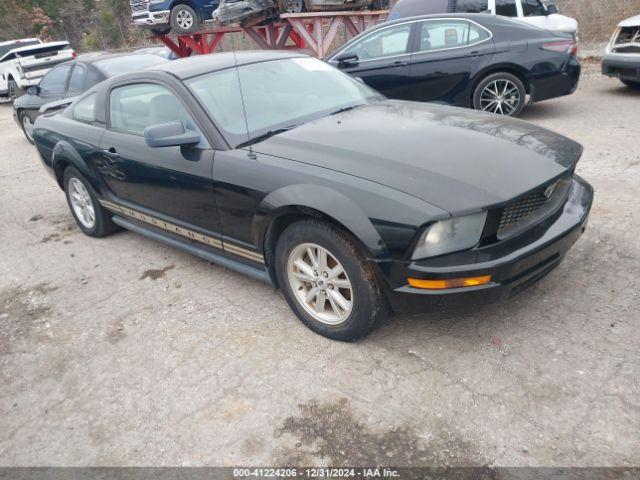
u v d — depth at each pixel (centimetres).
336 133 323
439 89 764
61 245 505
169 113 364
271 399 270
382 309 281
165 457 244
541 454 222
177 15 1231
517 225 272
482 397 255
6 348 345
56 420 277
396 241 252
